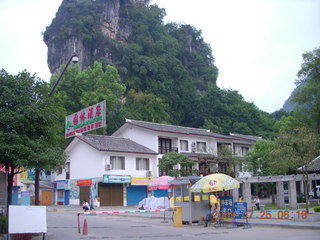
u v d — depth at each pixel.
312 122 39.78
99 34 87.94
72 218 24.48
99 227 18.55
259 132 71.50
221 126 73.62
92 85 62.91
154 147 43.91
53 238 14.24
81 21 88.94
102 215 27.47
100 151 39.28
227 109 77.44
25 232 12.59
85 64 85.94
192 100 85.25
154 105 72.62
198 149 47.69
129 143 44.09
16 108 14.54
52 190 44.53
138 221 22.14
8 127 14.34
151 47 90.94
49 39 92.81
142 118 68.94
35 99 15.30
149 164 43.12
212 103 79.69
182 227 18.36
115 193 40.25
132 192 41.44
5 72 15.13
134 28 95.69
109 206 39.16
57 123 16.77
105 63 79.94
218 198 19.88
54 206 40.47
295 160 23.09
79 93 61.38
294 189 27.64
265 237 13.42
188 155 44.06
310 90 38.88
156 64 85.19
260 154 33.75
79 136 41.53
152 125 46.56
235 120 75.31
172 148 45.53
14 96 14.49
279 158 25.08
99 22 90.88
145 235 15.09
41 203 43.31
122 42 89.12
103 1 94.06
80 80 62.16
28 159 14.26
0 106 14.44
